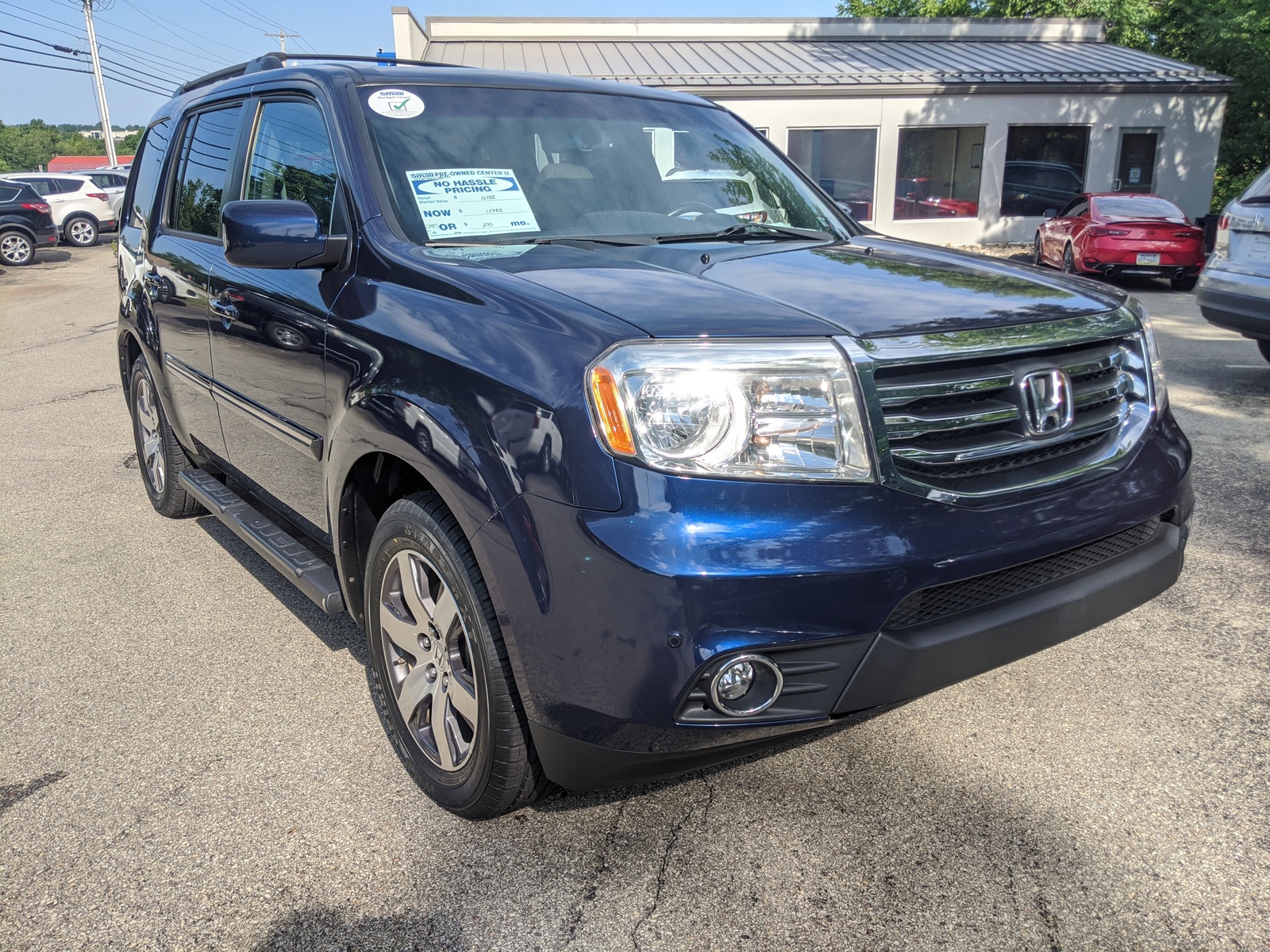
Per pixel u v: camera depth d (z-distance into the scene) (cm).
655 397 177
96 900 204
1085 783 237
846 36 2356
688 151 327
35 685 298
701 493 176
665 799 236
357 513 252
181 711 282
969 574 191
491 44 2261
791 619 177
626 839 221
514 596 187
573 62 2108
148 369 414
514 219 272
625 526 174
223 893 205
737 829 223
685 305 197
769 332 186
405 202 260
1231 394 647
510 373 192
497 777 207
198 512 446
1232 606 331
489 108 300
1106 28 2484
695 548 172
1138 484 224
